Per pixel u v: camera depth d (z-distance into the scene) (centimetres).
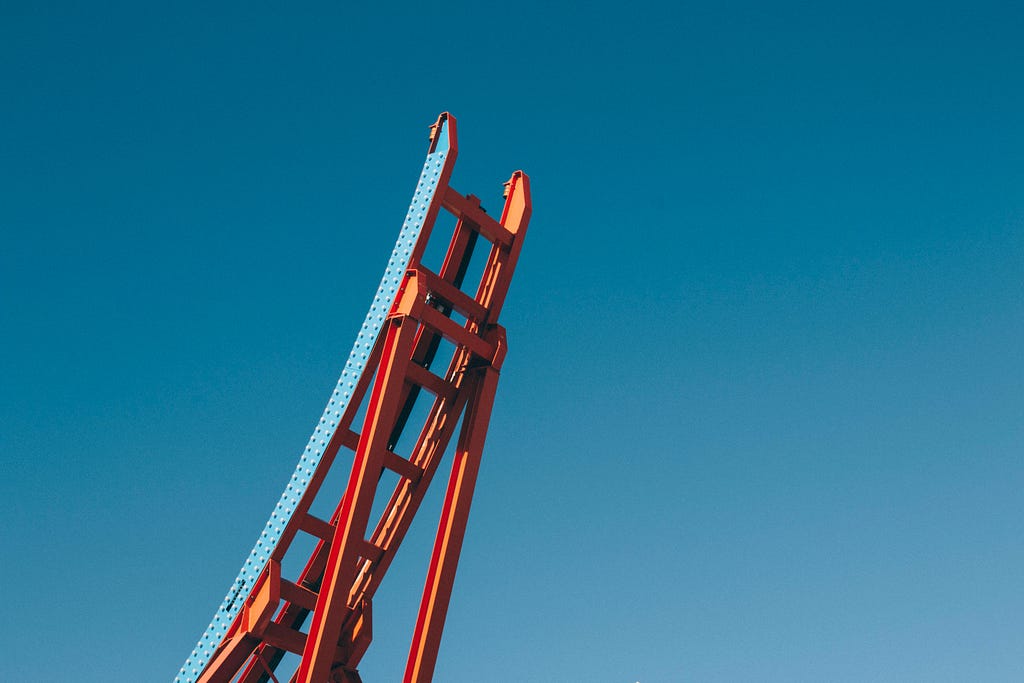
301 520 2248
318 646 2061
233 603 2238
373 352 2277
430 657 2244
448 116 2375
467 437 2370
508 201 2556
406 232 2323
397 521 2395
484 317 2456
